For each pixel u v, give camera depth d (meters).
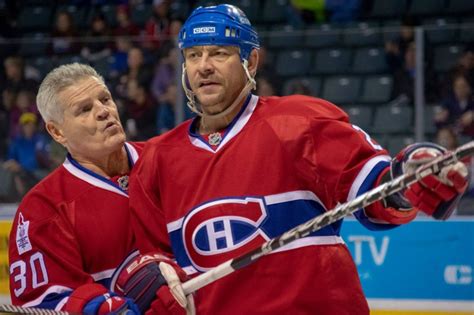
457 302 6.20
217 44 3.23
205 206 3.22
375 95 6.80
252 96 3.36
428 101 6.65
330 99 6.89
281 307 3.15
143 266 3.33
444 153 2.84
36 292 3.54
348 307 3.20
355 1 9.78
